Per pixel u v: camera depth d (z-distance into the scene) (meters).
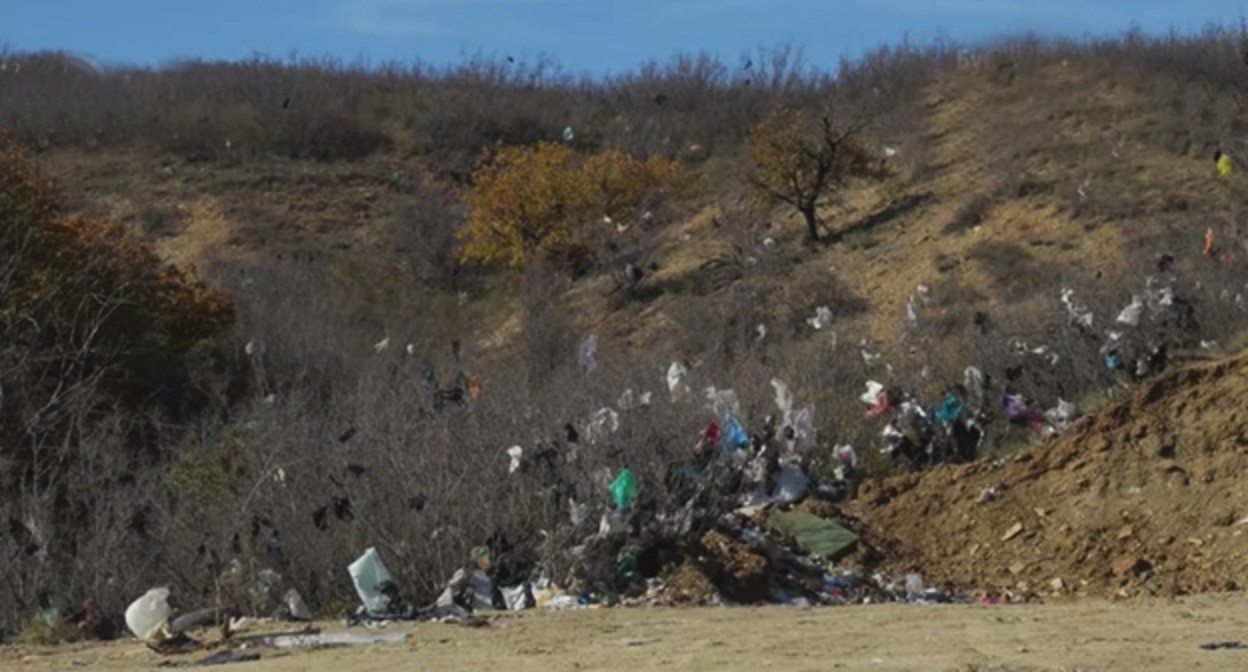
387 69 68.12
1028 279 40.19
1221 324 25.25
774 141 49.16
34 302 29.80
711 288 45.16
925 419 21.48
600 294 46.97
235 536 17.95
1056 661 10.12
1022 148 49.78
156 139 60.59
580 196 49.47
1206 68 52.19
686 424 19.58
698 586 16.25
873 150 54.19
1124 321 23.45
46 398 25.69
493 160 54.66
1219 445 18.55
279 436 21.06
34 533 18.52
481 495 17.81
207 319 35.44
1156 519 17.84
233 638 13.10
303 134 61.16
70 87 65.12
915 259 44.09
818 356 27.77
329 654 11.80
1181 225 40.69
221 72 67.44
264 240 53.94
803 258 46.47
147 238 52.38
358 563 15.18
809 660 10.45
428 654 11.54
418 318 48.19
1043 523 18.30
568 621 13.55
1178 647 10.72
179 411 31.94
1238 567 16.69
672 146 60.88
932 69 59.03
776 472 19.78
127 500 20.09
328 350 36.22
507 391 22.98
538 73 67.25
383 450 19.23
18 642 15.84
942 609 14.05
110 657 12.73
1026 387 23.83
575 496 17.86
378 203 57.69
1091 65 54.91
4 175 33.84
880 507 19.47
